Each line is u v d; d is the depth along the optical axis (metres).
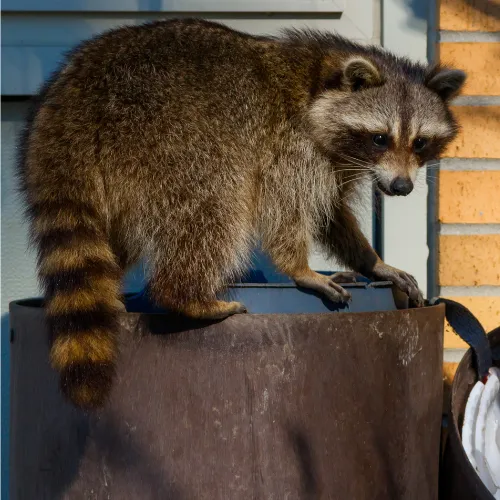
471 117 4.56
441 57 4.61
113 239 3.55
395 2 4.70
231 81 3.67
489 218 4.56
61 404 3.02
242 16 4.79
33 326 3.14
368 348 3.01
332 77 4.03
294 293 3.34
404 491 3.14
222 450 2.91
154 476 2.92
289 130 3.94
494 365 3.90
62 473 3.01
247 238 3.77
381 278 4.02
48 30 4.73
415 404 3.19
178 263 3.40
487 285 4.55
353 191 4.39
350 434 2.98
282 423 2.92
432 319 3.29
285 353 2.92
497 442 3.72
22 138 3.77
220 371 2.91
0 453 4.74
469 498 3.42
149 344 2.95
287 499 2.91
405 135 4.02
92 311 2.98
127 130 3.37
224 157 3.53
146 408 2.94
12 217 4.81
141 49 3.55
